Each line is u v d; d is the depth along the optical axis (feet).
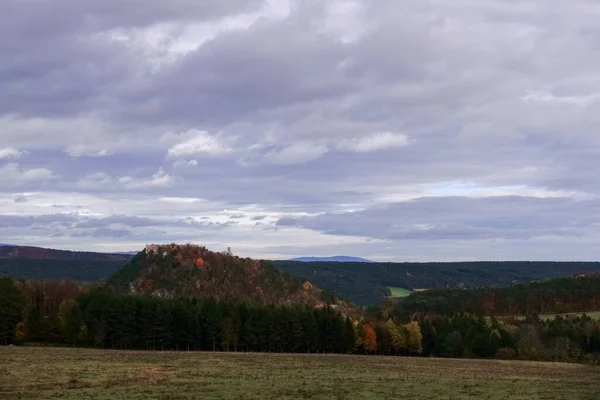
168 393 147.74
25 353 282.36
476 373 248.32
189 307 417.49
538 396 159.22
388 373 231.30
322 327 416.05
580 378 232.73
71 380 171.73
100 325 382.42
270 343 406.62
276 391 155.12
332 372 226.79
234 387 163.43
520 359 389.19
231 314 412.77
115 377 185.78
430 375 226.38
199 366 240.73
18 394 141.28
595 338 408.87
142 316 388.98
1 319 370.73
